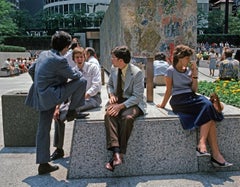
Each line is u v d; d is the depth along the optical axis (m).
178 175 4.38
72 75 4.29
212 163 4.43
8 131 5.80
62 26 67.06
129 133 4.18
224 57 9.09
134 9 9.50
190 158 4.47
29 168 4.73
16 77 24.52
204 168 4.49
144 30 9.48
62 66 4.19
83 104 4.49
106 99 6.44
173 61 4.62
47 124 4.41
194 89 4.55
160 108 5.01
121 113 4.27
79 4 76.62
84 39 48.47
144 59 9.42
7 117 5.78
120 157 3.99
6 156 5.30
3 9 46.84
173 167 4.44
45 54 4.32
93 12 71.00
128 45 9.56
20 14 64.44
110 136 4.07
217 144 4.49
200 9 61.91
